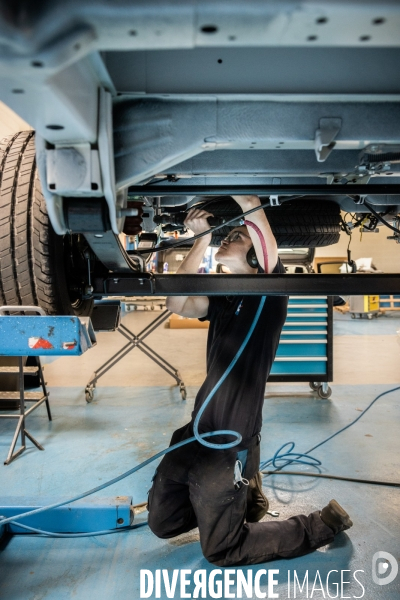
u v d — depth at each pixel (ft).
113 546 5.83
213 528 5.01
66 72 2.25
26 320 3.84
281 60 3.20
